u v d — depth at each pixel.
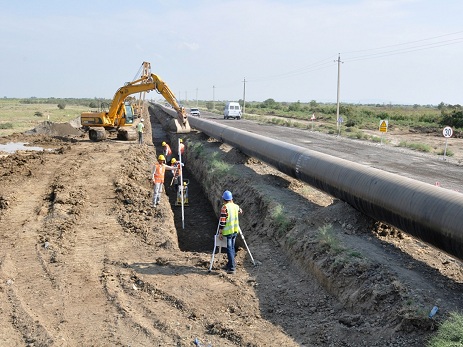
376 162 22.95
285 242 11.20
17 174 20.58
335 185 11.66
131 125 36.78
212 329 7.59
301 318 7.96
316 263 9.39
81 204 15.50
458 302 7.23
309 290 8.96
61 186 17.59
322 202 13.89
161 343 7.22
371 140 35.78
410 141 36.38
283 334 7.41
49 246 11.66
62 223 13.44
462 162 24.17
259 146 18.77
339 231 10.59
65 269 10.30
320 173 12.62
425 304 7.10
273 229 12.17
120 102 35.25
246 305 8.49
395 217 9.18
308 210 12.81
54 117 71.62
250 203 15.27
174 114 54.72
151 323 7.88
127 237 12.62
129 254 11.37
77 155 26.45
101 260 10.94
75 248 11.72
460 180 18.41
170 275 10.00
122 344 7.20
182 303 8.58
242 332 7.45
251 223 14.09
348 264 8.74
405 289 7.54
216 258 10.99
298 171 14.29
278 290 9.10
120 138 35.56
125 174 20.58
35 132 39.53
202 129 32.41
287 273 9.90
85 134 40.16
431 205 8.22
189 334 7.48
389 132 46.09
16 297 8.88
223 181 18.80
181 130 35.66
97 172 20.88
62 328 7.71
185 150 30.86
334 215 11.28
